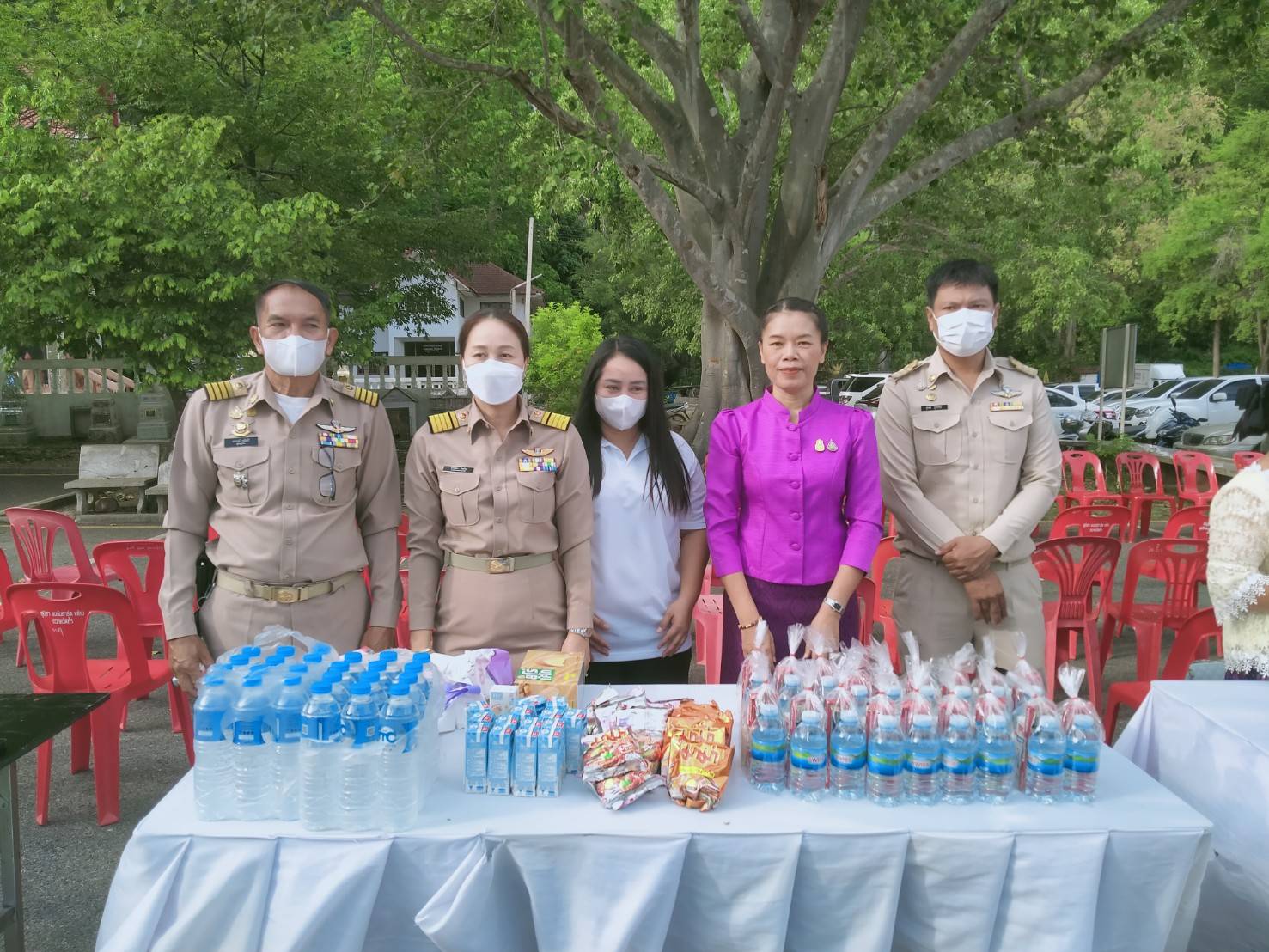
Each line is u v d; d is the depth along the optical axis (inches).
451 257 612.1
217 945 68.9
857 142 398.3
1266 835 79.7
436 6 261.6
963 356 118.1
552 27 236.5
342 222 482.9
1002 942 71.8
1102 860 70.9
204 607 107.9
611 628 116.3
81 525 399.5
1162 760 95.4
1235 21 278.1
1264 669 101.3
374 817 70.9
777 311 109.3
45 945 106.3
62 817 138.0
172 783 150.2
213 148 411.8
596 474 115.3
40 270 372.8
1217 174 720.3
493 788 77.3
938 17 280.8
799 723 77.5
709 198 264.2
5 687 194.1
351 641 109.5
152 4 309.6
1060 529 243.0
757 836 70.2
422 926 67.6
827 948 72.1
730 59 303.0
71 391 675.4
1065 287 615.8
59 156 381.1
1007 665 115.8
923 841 71.0
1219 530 104.6
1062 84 303.6
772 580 109.3
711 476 113.3
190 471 106.5
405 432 669.3
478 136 354.0
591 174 253.3
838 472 107.8
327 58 506.9
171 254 396.8
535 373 683.4
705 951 72.1
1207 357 1386.6
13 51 432.8
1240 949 85.2
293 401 107.9
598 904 69.8
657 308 683.4
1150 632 176.6
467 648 106.0
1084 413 791.7
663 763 77.5
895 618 125.3
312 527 105.7
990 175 500.4
